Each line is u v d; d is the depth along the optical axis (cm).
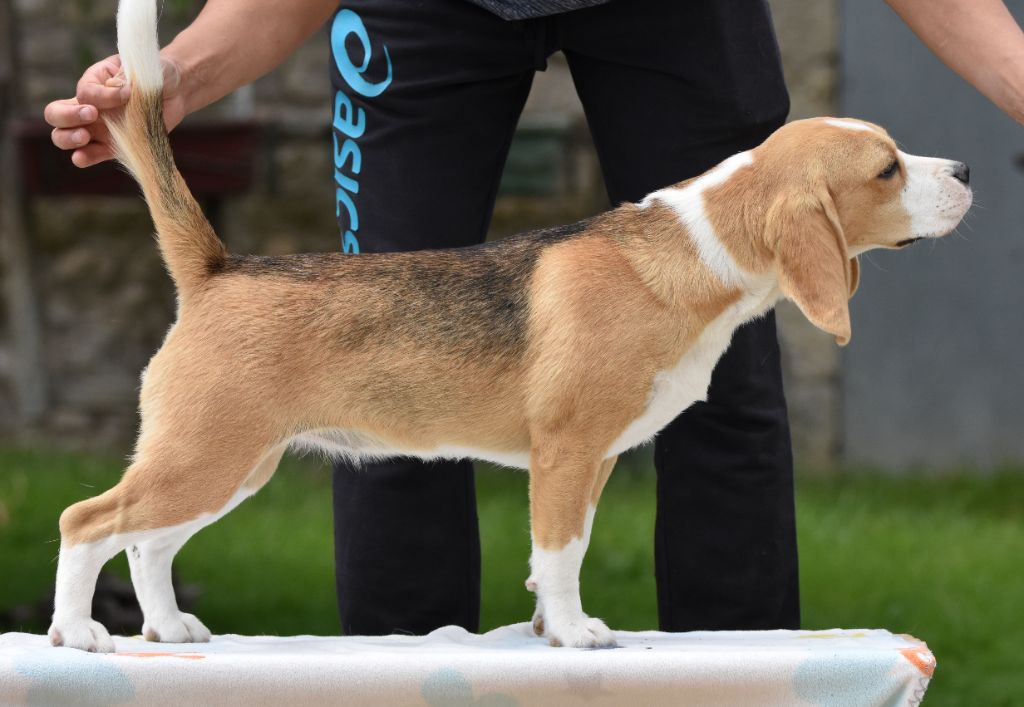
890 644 489
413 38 602
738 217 521
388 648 502
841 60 1609
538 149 1589
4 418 1641
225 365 506
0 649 462
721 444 627
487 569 1192
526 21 597
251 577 1170
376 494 622
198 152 1540
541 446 516
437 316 525
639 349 514
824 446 1644
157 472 498
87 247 1633
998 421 1625
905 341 1630
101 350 1644
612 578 1193
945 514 1437
